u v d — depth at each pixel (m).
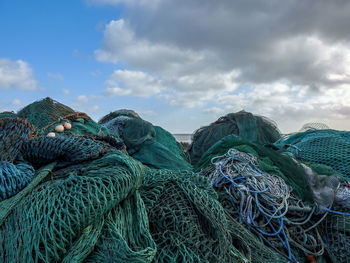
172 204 2.07
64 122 3.35
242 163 3.12
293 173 3.15
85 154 2.26
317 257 2.70
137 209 1.89
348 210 2.92
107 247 1.57
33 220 1.55
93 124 3.76
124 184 1.80
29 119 3.29
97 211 1.62
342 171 3.65
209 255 1.84
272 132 5.60
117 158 2.03
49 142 2.28
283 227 2.70
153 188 2.20
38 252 1.45
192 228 1.93
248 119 5.59
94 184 1.69
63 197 1.63
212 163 3.30
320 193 2.95
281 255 2.56
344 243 2.77
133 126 4.70
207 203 2.07
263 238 2.64
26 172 2.01
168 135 5.12
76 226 1.55
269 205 2.76
